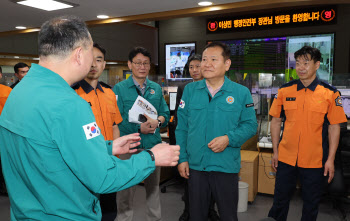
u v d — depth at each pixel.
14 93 0.88
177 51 8.32
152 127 2.28
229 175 1.75
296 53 2.13
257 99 3.73
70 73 0.91
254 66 7.47
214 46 1.73
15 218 0.94
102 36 7.01
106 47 7.15
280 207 2.26
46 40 0.88
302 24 6.90
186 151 1.88
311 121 2.08
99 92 1.86
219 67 1.71
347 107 3.68
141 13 4.89
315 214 2.13
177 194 3.56
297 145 2.12
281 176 2.22
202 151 1.76
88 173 0.82
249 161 3.17
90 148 0.83
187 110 1.91
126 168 0.89
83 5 4.30
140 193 3.57
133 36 8.02
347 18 6.55
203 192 1.79
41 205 0.88
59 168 0.84
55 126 0.80
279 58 7.20
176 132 1.93
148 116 2.28
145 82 2.51
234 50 7.64
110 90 2.06
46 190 0.85
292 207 3.13
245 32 7.50
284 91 2.25
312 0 3.87
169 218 2.90
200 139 1.77
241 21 7.48
